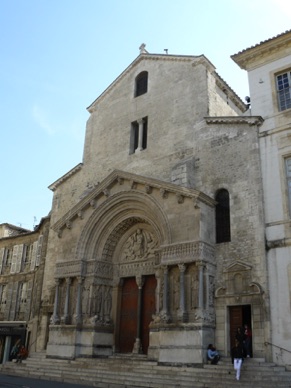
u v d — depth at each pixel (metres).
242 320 18.56
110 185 24.52
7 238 37.84
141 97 27.62
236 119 21.59
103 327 23.19
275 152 20.02
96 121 29.98
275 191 19.38
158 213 21.75
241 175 20.69
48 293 27.17
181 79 25.75
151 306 23.02
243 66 22.94
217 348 18.58
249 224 19.56
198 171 22.53
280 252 18.25
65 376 19.58
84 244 24.62
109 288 24.61
